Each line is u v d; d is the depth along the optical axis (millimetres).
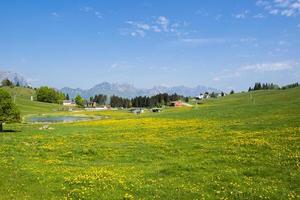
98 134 64750
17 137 62812
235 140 43750
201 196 23172
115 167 33094
